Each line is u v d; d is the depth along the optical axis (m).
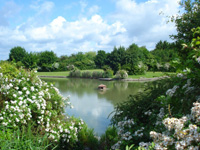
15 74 3.60
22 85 3.43
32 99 3.38
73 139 3.81
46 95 3.78
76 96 10.83
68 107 7.92
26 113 3.07
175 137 1.35
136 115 2.85
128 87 14.84
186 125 1.43
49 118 3.53
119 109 3.36
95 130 5.23
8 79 3.38
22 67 3.97
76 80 22.30
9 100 3.22
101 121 6.03
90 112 7.12
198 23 3.40
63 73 34.09
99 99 9.79
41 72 38.28
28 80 3.64
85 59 46.41
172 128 1.43
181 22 3.74
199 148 1.15
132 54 31.72
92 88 14.45
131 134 2.41
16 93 3.23
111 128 4.60
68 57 52.50
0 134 2.45
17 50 40.91
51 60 41.97
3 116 2.87
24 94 3.37
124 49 34.00
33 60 39.69
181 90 1.89
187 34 3.50
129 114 2.99
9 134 2.52
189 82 1.82
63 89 13.95
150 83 3.07
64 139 3.58
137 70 25.84
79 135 4.22
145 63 29.77
